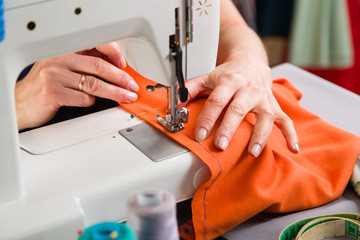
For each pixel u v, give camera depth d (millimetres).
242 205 1043
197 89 1271
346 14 2742
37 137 1140
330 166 1168
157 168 1020
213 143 1091
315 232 1005
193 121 1173
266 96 1255
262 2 2936
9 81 890
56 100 1332
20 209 921
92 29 938
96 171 1013
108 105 1426
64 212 912
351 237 1023
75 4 900
